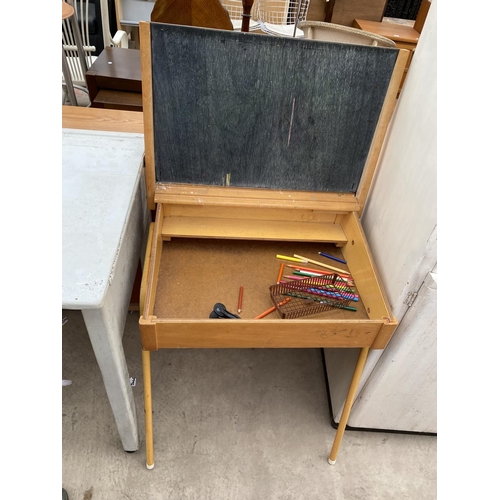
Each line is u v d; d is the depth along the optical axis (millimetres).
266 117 1020
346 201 1162
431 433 1384
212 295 1027
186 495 1176
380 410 1271
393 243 1008
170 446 1285
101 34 3170
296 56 942
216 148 1057
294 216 1200
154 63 915
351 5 3035
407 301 961
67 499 1131
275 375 1544
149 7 3041
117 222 918
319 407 1454
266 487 1215
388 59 968
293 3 2695
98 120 1430
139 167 1113
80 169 1080
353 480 1259
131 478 1199
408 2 3340
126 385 1040
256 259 1158
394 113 1051
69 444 1259
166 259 1113
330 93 1000
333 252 1226
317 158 1103
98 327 828
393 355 1068
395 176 1021
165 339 886
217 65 934
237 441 1320
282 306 1005
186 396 1438
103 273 789
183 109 984
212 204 1094
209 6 932
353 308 1030
